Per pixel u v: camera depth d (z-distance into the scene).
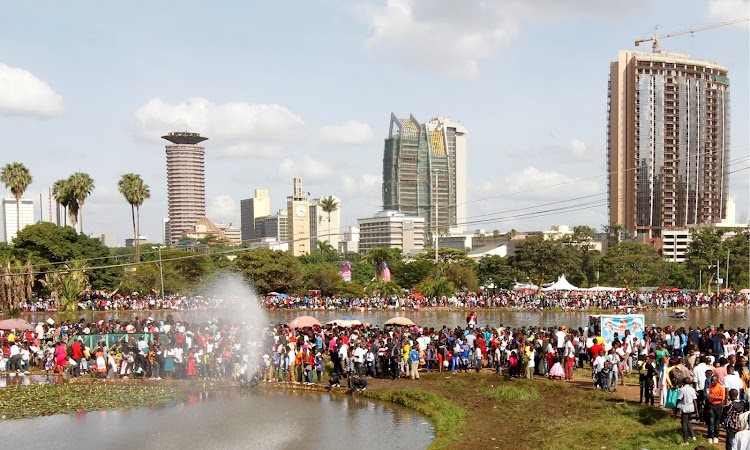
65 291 93.81
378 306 96.50
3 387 37.22
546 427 26.14
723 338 33.69
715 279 137.75
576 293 107.25
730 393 20.42
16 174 113.19
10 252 109.00
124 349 40.72
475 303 97.31
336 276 122.12
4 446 25.70
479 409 30.48
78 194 116.88
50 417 30.48
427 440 26.19
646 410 26.58
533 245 121.19
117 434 27.30
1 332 52.81
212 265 123.75
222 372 38.97
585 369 37.91
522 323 76.25
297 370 38.47
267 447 25.27
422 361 40.47
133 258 152.88
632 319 38.69
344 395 35.03
